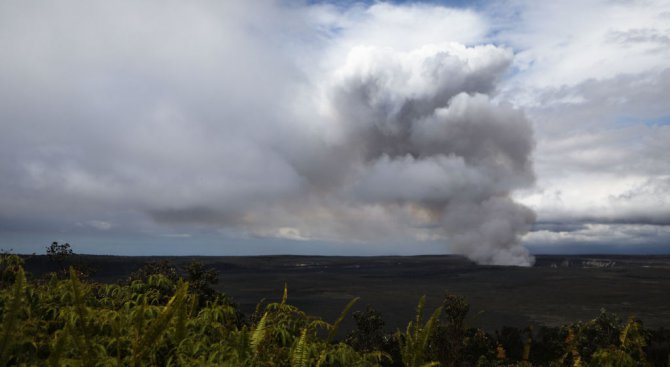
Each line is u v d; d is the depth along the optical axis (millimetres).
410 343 3262
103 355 3264
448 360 20219
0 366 2736
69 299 4375
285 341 3924
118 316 3881
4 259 4941
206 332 4160
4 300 3986
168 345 3695
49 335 3711
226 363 3293
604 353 4133
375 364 3721
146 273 8328
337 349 3758
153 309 4008
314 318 4148
